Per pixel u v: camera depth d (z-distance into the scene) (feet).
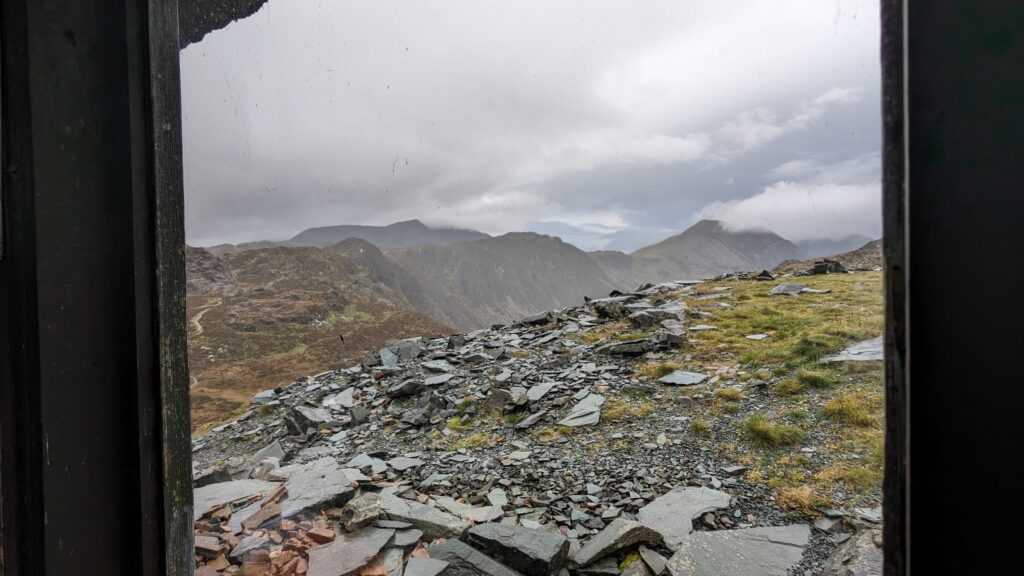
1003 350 1.69
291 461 20.17
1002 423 1.70
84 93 2.47
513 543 10.28
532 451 17.46
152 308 2.72
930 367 1.80
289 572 9.62
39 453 2.27
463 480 15.80
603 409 20.16
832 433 14.67
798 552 9.82
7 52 2.22
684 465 14.70
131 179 2.60
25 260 2.25
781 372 19.80
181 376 2.98
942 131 1.75
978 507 1.74
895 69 1.85
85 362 2.45
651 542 10.66
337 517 12.27
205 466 20.30
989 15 1.67
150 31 2.68
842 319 24.41
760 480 13.07
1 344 2.24
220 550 10.55
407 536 11.07
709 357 23.75
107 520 2.56
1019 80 1.63
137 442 2.64
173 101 2.94
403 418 23.21
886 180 1.89
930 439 1.81
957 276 1.74
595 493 13.85
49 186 2.31
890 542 1.92
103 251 2.55
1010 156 1.65
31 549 2.28
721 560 9.72
